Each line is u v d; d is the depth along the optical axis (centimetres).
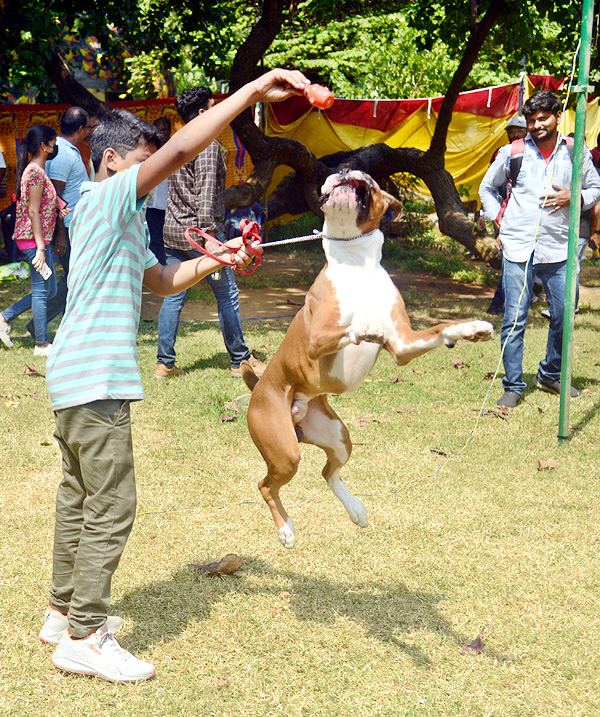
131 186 246
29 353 688
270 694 261
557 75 1112
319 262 1331
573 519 396
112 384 254
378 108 1388
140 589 325
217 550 361
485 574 341
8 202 1270
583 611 313
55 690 262
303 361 300
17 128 1249
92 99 1139
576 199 480
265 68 1170
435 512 403
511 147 578
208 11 1202
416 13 1179
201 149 236
